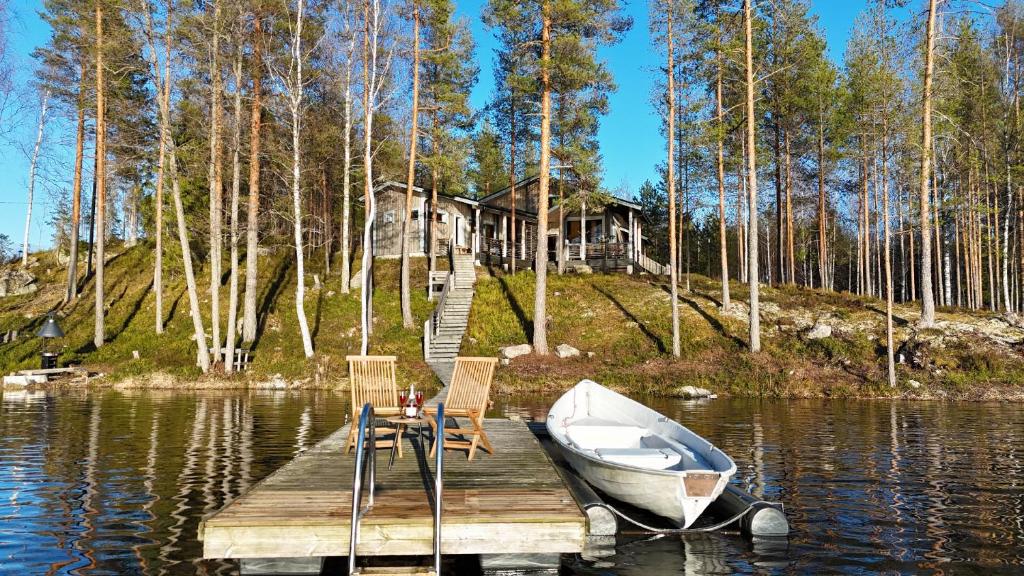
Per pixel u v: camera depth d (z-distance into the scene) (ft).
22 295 100.37
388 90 82.58
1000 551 19.12
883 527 21.54
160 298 84.48
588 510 21.30
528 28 75.77
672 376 69.87
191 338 83.10
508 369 71.67
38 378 70.54
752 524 21.06
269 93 79.20
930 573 17.43
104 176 83.97
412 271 103.14
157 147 77.71
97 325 81.82
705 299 92.07
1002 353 70.13
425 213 110.01
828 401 61.57
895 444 36.96
